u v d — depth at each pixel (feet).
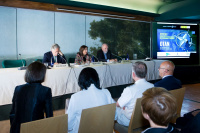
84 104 4.15
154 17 21.31
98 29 25.48
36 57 19.75
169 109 2.23
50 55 12.37
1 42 17.87
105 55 15.15
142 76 5.21
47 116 4.19
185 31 21.38
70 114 4.13
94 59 14.47
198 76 19.62
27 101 4.01
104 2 17.98
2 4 12.97
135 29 30.19
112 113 4.15
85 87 4.33
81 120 3.67
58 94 9.57
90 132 3.93
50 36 20.67
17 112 4.01
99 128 4.07
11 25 18.20
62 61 12.62
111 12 17.65
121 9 18.12
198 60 22.08
